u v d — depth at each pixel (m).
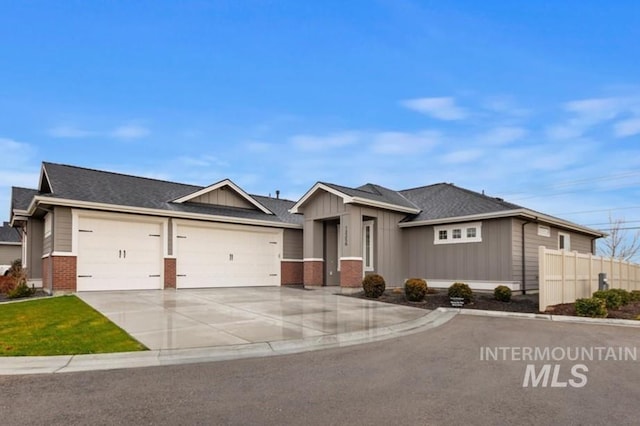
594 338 8.57
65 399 4.81
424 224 17.45
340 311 11.61
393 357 6.93
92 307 11.39
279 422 4.18
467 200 17.70
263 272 19.64
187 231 17.31
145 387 5.26
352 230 16.28
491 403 4.74
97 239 15.12
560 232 18.88
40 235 18.05
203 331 8.59
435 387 5.32
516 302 13.43
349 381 5.57
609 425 4.12
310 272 18.14
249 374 5.89
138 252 16.03
